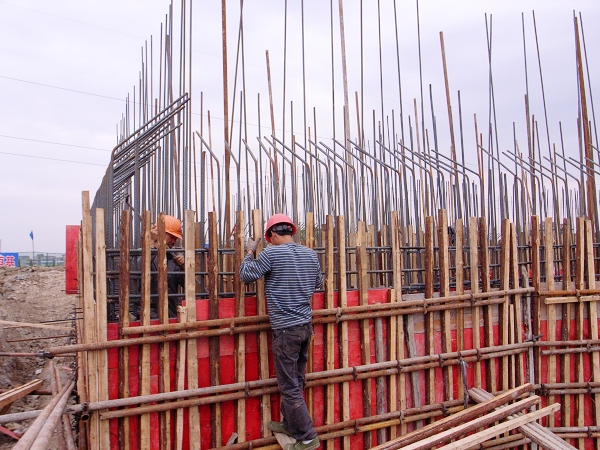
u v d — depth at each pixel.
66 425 4.05
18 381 7.81
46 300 16.69
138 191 4.35
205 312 4.06
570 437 5.49
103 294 3.62
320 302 4.54
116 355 3.74
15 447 2.46
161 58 6.64
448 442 4.86
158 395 3.77
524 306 5.50
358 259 4.68
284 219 4.09
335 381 4.49
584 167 7.11
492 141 7.01
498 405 4.86
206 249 4.33
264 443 4.17
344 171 5.62
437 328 5.04
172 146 5.54
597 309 5.72
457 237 5.09
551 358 5.50
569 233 5.61
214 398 4.00
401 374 4.79
